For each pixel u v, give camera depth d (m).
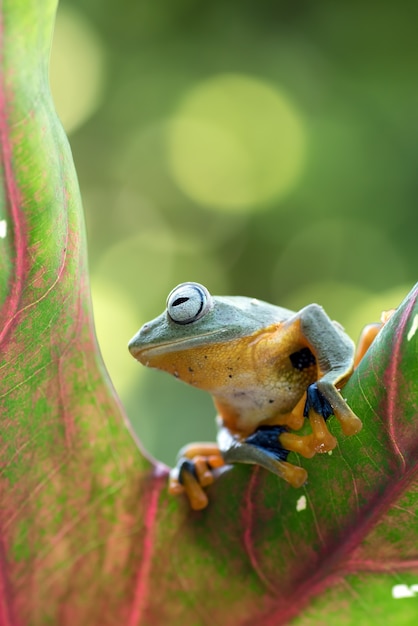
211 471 0.48
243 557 0.48
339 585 0.47
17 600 0.48
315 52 1.22
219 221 1.29
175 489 0.48
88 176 1.29
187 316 0.50
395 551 0.47
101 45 1.26
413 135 1.16
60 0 1.23
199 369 0.50
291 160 1.22
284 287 1.22
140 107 1.28
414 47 1.19
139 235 1.31
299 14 1.23
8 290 0.46
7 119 0.44
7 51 0.44
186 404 1.00
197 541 0.48
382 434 0.46
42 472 0.48
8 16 0.44
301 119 1.21
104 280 1.27
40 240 0.45
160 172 1.31
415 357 0.46
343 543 0.47
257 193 1.26
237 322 0.50
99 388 0.48
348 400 0.47
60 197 0.45
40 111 0.45
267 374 0.50
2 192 0.45
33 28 0.44
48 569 0.48
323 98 1.21
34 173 0.45
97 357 0.48
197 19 1.25
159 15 1.24
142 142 1.29
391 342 0.46
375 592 0.47
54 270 0.46
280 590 0.48
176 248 1.31
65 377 0.47
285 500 0.48
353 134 1.18
